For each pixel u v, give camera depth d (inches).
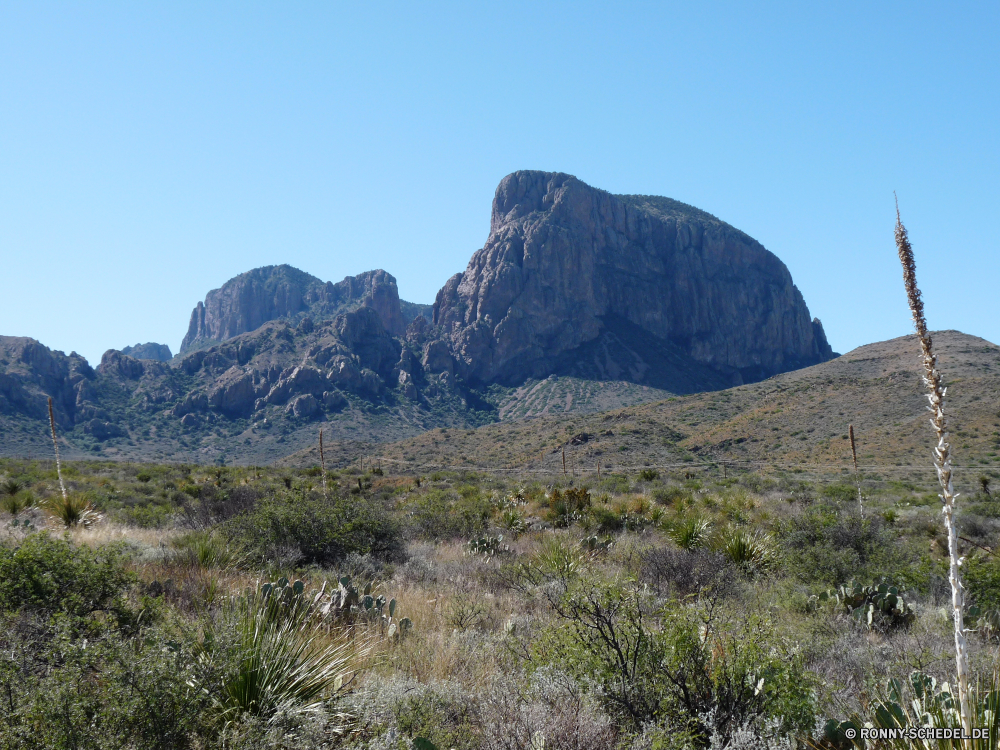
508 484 1911.9
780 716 177.9
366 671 231.5
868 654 245.9
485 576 471.8
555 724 171.3
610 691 191.9
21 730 142.4
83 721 150.4
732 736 168.1
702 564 402.9
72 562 256.2
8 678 157.2
